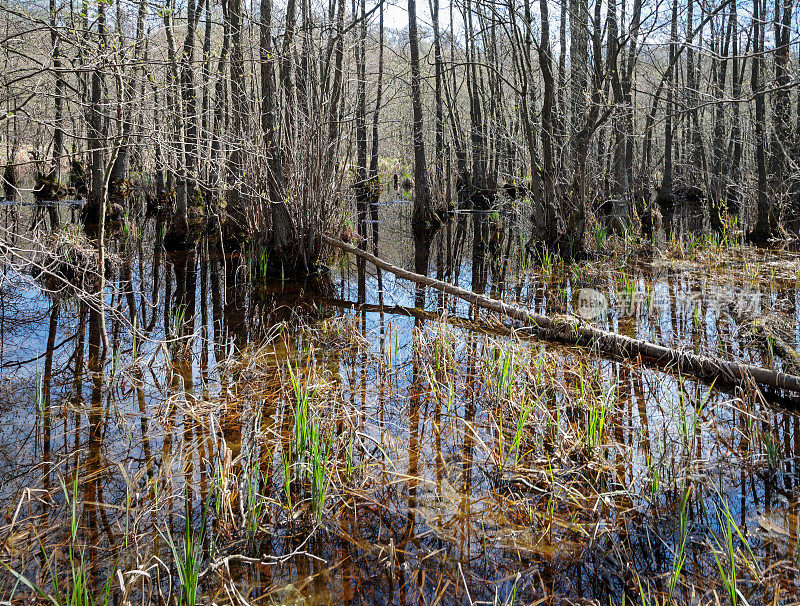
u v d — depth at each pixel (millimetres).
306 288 8797
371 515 3297
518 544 3039
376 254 11953
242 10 9375
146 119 6312
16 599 2566
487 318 7098
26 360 5535
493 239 13672
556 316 6484
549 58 11281
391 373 5430
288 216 9203
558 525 3195
